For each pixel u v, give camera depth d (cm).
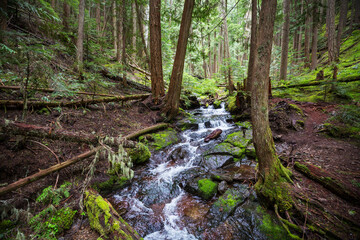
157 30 795
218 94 1411
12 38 348
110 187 381
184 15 686
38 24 636
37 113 446
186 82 1320
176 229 294
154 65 826
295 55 1669
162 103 797
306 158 407
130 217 319
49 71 427
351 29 1666
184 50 723
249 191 338
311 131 548
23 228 243
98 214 262
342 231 227
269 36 276
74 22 939
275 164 312
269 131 310
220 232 275
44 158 355
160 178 438
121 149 337
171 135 665
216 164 471
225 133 672
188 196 379
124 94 868
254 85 302
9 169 305
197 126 771
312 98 772
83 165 388
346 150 412
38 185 316
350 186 284
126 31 905
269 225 262
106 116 620
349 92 714
